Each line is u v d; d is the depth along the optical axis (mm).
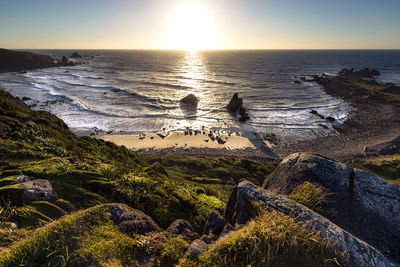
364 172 4766
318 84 88750
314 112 49812
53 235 2904
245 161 24188
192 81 96188
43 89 66938
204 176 19219
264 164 25156
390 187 4379
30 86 72000
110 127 38281
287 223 3111
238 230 3414
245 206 4082
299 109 53688
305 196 4414
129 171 8375
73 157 7875
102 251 2979
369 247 2994
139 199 5699
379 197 4215
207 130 38750
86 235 3137
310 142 34406
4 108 11430
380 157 27672
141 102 56656
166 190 7125
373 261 2809
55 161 5973
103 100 56812
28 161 6008
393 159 24203
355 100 60125
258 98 65125
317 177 4871
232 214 4461
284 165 5805
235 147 32469
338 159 28203
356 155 29203
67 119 40875
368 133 37375
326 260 2613
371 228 3746
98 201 4754
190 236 4141
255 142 34344
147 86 81438
